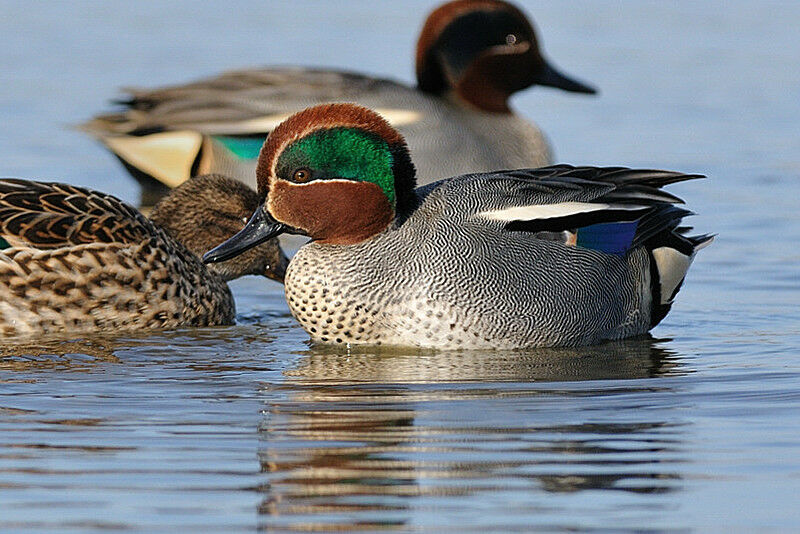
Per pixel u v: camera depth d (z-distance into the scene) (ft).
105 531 27.99
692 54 90.38
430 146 67.77
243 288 52.42
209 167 68.69
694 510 29.09
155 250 45.11
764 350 42.06
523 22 70.74
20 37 92.48
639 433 33.78
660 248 45.27
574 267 42.52
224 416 35.19
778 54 90.43
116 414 35.35
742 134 73.41
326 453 32.37
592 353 42.01
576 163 68.03
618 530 28.14
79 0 103.50
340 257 41.78
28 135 72.79
